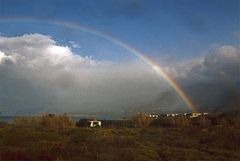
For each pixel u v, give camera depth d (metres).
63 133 30.56
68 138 26.72
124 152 22.73
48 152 22.11
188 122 58.16
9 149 22.31
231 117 53.91
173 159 22.81
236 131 37.41
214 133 37.09
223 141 32.81
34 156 21.58
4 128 31.67
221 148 30.56
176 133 38.53
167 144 30.20
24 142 25.11
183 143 31.03
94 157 21.27
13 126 36.31
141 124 60.84
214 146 31.27
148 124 60.75
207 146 30.77
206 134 36.72
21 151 21.86
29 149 22.36
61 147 22.83
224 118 54.12
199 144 31.53
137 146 26.03
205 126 46.81
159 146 27.72
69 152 22.22
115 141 26.59
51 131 31.95
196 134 37.59
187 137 35.47
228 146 31.23
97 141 25.75
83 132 29.61
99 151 22.67
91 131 32.38
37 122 55.00
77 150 22.44
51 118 56.69
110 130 35.22
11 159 21.25
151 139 32.22
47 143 23.95
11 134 27.86
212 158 24.27
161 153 24.34
